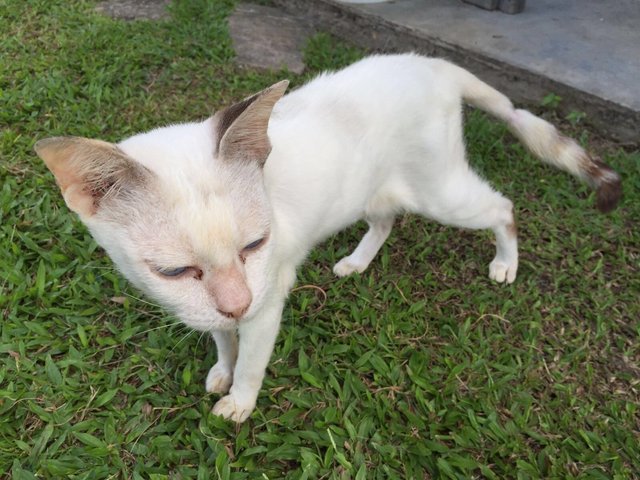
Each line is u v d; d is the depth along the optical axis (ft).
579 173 1.68
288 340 1.46
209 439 1.26
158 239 0.93
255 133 0.99
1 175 1.86
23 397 1.29
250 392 1.30
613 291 1.72
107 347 1.44
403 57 1.45
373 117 1.30
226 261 0.95
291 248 1.21
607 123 2.32
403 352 1.49
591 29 2.77
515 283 1.74
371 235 1.74
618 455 1.28
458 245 1.88
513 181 2.09
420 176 1.46
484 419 1.34
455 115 1.47
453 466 1.25
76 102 2.25
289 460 1.26
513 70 2.51
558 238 1.88
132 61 2.54
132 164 0.91
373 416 1.34
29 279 1.55
